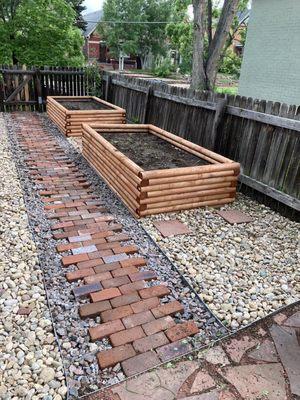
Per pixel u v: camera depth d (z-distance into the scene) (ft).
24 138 21.24
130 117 25.39
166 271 9.03
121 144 16.47
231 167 12.83
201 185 12.55
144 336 6.84
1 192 13.24
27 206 12.25
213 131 15.67
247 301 8.06
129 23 121.80
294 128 11.93
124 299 7.84
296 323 7.41
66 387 5.74
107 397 5.61
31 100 30.27
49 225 11.05
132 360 6.29
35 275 8.45
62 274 8.66
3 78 28.66
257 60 33.65
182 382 5.92
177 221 11.84
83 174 15.88
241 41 73.61
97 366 6.17
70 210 12.19
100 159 15.28
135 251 9.81
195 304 7.89
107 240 10.33
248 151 14.33
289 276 9.12
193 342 6.77
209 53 24.17
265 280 8.90
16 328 6.86
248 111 13.88
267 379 6.04
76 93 31.50
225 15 22.90
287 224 12.21
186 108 18.10
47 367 6.05
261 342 6.85
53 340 6.63
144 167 13.26
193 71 24.47
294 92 30.53
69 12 44.29
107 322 7.14
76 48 46.06
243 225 11.93
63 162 17.37
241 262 9.64
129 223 11.55
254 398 5.69
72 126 21.89
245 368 6.24
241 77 35.88
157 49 130.82
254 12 32.86
